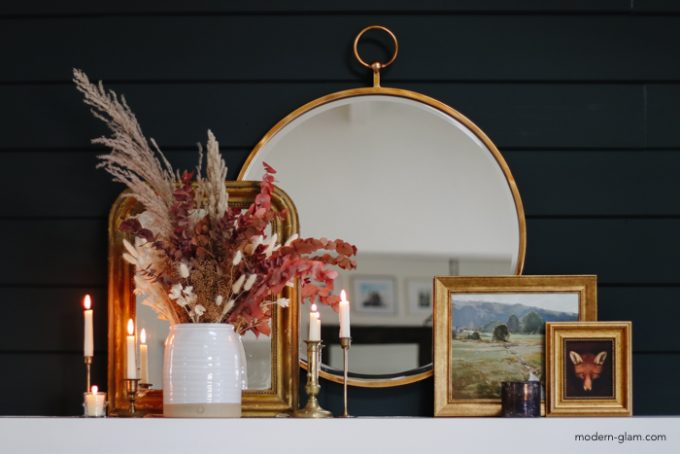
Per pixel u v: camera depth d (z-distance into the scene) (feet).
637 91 8.84
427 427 7.54
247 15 8.87
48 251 8.66
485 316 8.31
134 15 8.86
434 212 8.63
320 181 8.64
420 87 8.81
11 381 8.55
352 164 8.66
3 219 8.71
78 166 8.75
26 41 8.87
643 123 8.80
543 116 8.80
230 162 8.73
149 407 8.24
